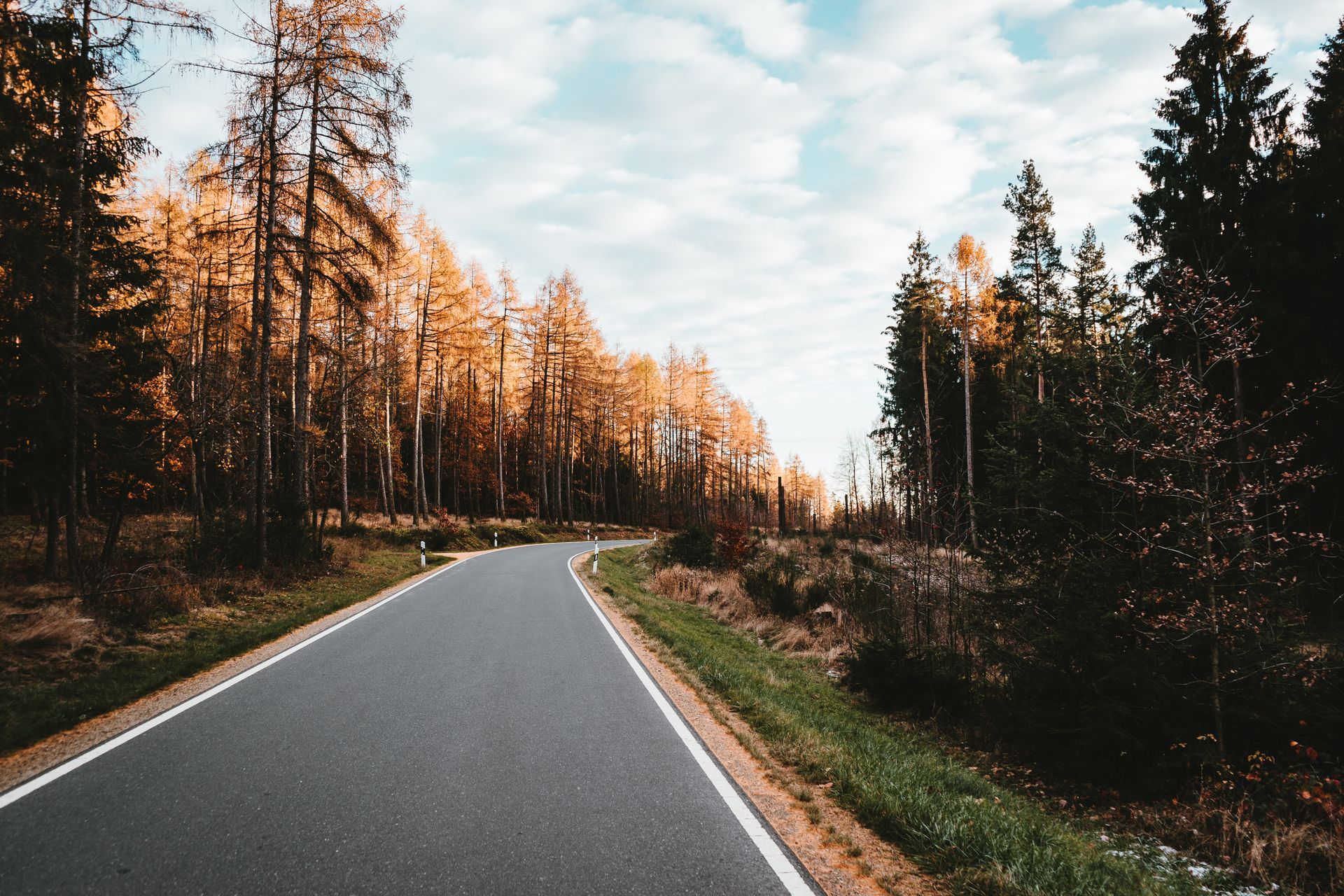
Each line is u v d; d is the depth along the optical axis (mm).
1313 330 14258
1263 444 13367
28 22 8992
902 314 32188
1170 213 17203
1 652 7410
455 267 32031
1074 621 7207
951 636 10641
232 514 15914
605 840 3689
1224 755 6258
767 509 76562
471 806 4117
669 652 9570
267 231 15539
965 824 4059
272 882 3148
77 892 3033
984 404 30156
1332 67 16031
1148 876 4207
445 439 50094
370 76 15281
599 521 60438
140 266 12914
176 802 4113
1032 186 26734
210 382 14172
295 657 8602
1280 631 6660
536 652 9109
